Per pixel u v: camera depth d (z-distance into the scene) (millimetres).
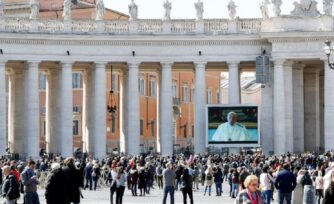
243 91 123062
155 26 69125
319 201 35625
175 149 95688
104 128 69000
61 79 68500
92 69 70500
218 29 69062
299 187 34375
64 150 68688
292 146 69375
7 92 90500
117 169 37531
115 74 96312
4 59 67188
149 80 102312
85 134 73438
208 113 66250
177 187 51562
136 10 69438
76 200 28953
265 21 68625
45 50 68000
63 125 68562
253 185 21016
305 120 73562
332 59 66438
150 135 102500
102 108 68750
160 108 69750
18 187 30641
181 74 110312
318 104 74062
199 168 58375
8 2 95125
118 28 69062
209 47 68812
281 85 68000
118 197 37500
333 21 67500
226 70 76625
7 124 90125
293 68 70688
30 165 31078
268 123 68938
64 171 27703
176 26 69125
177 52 68938
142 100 100375
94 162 53250
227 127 65938
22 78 72062
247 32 68688
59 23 68375
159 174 54281
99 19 69125
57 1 98875
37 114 68312
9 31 67312
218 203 41094
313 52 67188
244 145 65812
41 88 98812
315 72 73375
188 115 112438
